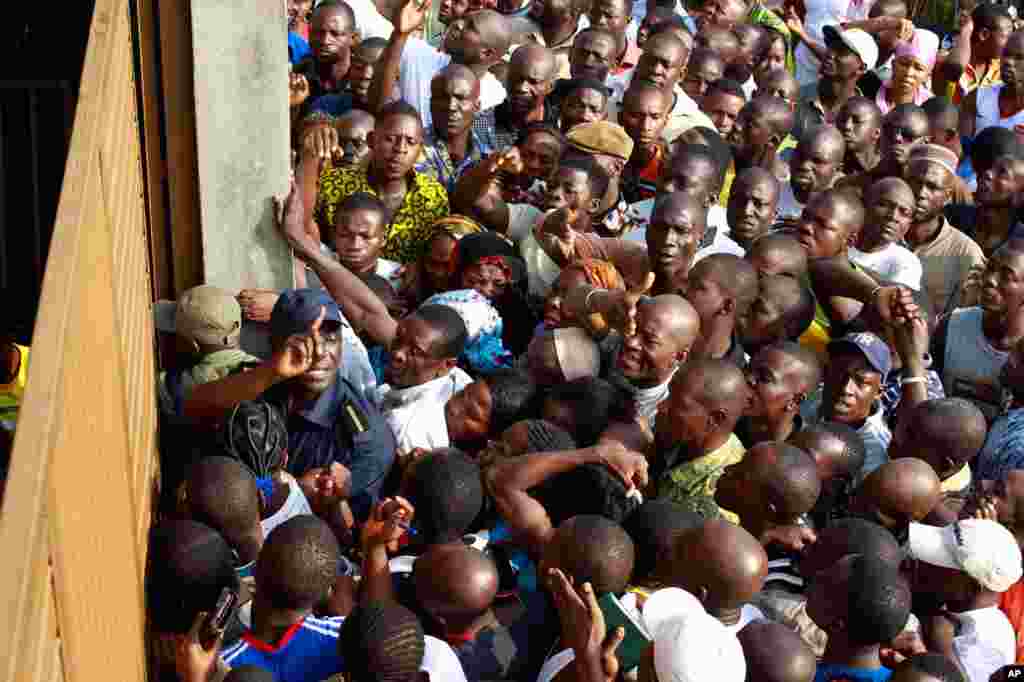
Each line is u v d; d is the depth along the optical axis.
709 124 8.93
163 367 5.71
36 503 2.36
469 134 8.39
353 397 5.27
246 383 4.92
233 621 4.08
